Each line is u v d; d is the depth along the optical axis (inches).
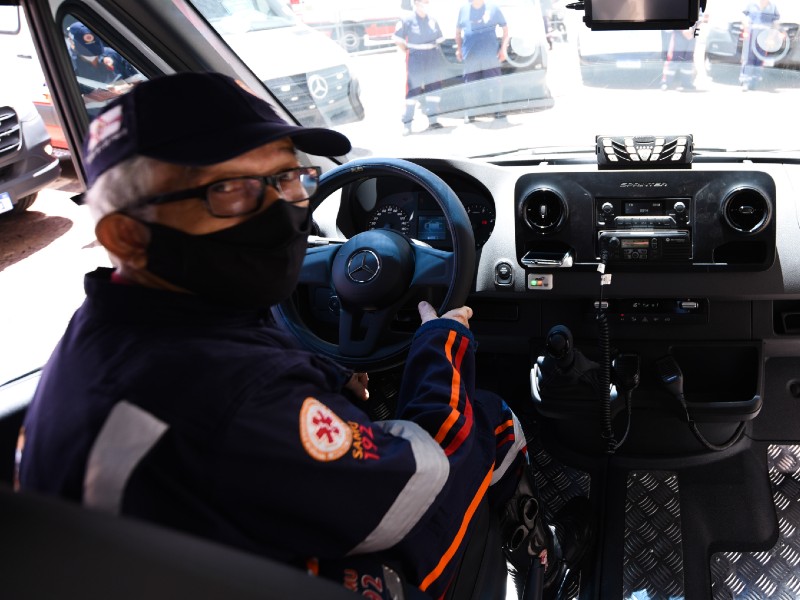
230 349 37.0
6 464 58.2
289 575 23.4
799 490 89.9
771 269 82.8
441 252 68.1
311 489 37.6
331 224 90.4
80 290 161.0
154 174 36.6
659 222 83.7
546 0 239.1
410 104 232.4
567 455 96.3
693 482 91.5
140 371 34.4
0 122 173.8
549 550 71.4
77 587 19.5
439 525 48.2
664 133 92.6
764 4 227.3
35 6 65.5
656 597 79.7
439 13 230.1
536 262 85.1
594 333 90.0
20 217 196.1
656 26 74.5
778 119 195.3
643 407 90.6
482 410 58.6
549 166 88.0
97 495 32.2
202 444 34.1
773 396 96.6
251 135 36.6
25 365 129.9
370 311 68.1
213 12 84.8
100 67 75.7
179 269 37.9
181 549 21.1
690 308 85.9
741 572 81.7
